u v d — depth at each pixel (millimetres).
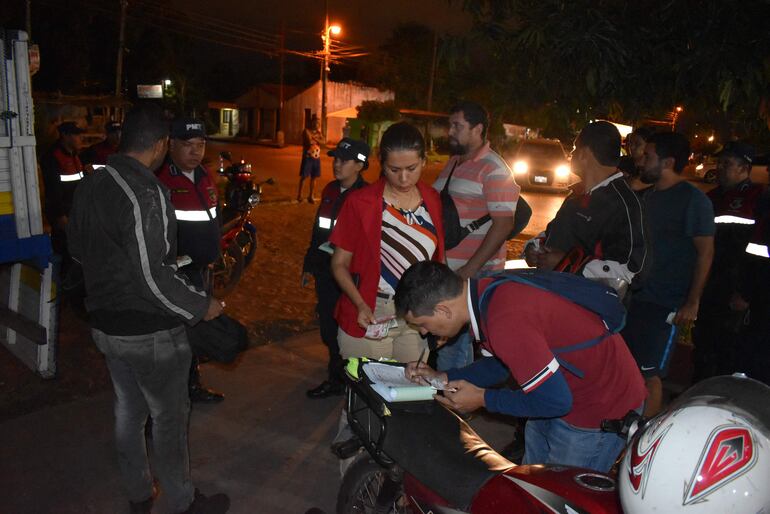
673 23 4438
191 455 4141
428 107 40344
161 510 3604
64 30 32156
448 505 2428
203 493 3762
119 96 28422
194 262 4570
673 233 3994
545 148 20750
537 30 4605
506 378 2787
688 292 4012
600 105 5219
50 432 4277
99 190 2914
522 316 2352
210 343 3277
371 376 2746
